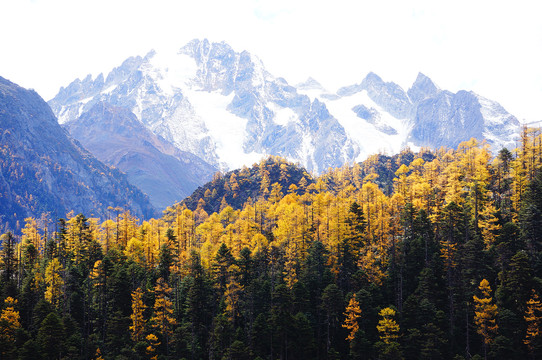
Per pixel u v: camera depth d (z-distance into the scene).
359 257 135.25
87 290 125.75
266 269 141.50
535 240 117.94
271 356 110.31
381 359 104.12
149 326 116.88
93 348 111.75
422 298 115.75
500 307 105.44
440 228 135.25
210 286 128.12
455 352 105.50
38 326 112.38
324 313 118.81
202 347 116.50
